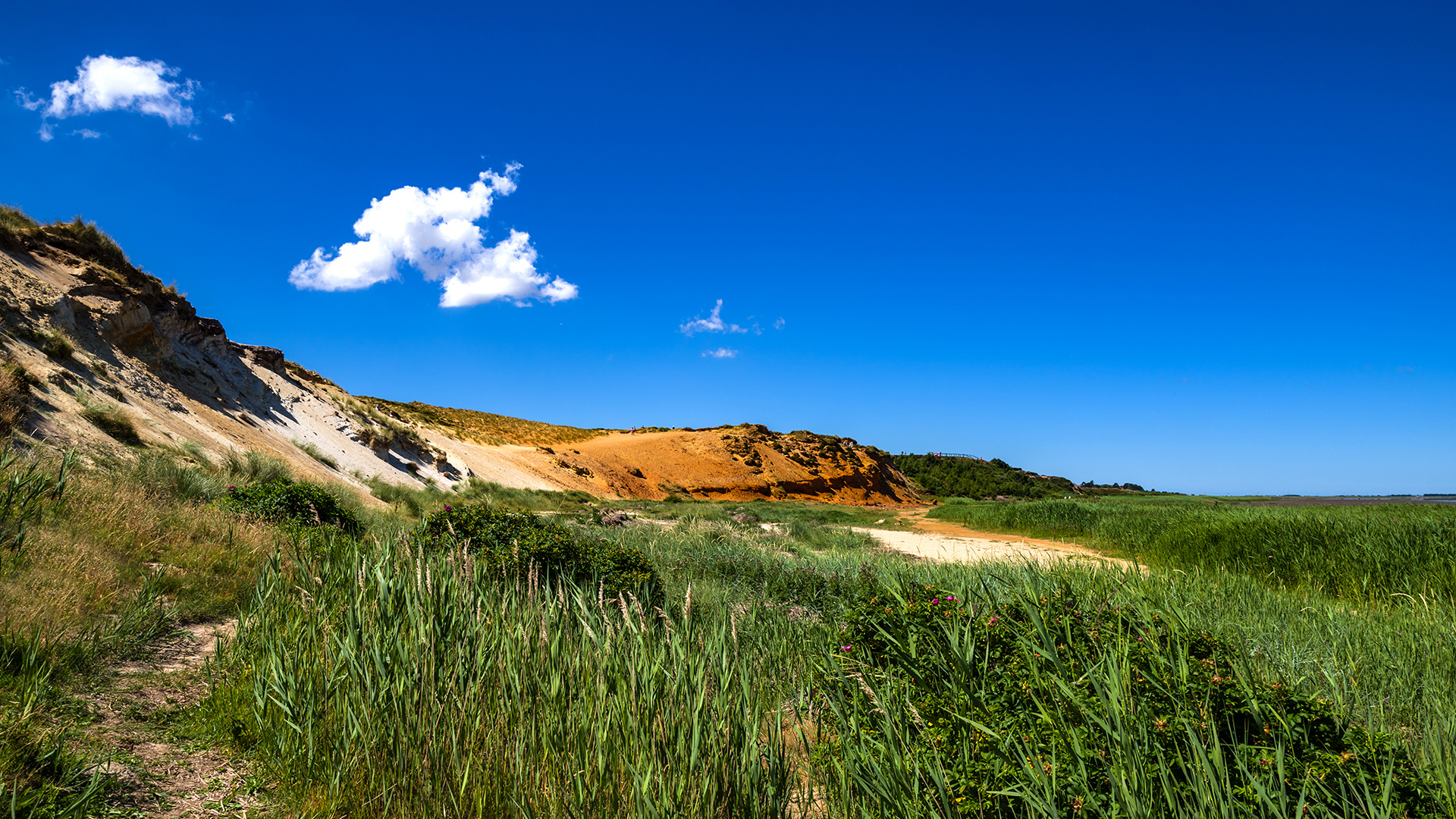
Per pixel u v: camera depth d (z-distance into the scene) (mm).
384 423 37969
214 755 3514
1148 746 2641
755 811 2844
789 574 9969
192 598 6164
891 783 2840
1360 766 2537
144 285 25594
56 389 14250
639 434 97188
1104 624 3748
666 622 4176
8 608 4434
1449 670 4926
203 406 23266
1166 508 26844
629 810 2742
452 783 3021
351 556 6074
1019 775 2709
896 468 118250
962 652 3641
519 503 36844
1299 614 6629
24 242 21109
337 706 3541
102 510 7266
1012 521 29031
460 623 4086
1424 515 16328
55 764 2996
